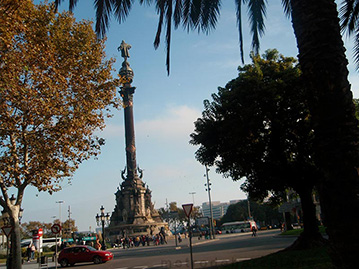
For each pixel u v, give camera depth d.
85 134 22.59
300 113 19.30
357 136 7.98
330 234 7.85
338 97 8.15
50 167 21.53
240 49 13.85
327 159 8.00
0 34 16.81
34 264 36.16
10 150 20.78
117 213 82.50
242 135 19.09
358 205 7.62
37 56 19.69
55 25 21.23
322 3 8.62
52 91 20.41
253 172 21.23
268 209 117.50
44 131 21.28
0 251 52.53
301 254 16.38
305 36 8.66
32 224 116.12
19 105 20.19
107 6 12.70
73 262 30.03
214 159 21.62
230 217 137.00
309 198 20.14
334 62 8.32
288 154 20.98
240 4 13.79
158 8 13.79
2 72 18.14
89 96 22.45
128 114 84.75
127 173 83.81
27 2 18.91
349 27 13.53
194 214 122.44
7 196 20.50
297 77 18.56
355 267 7.39
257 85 18.78
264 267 14.03
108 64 23.88
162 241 63.81
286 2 12.77
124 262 28.00
